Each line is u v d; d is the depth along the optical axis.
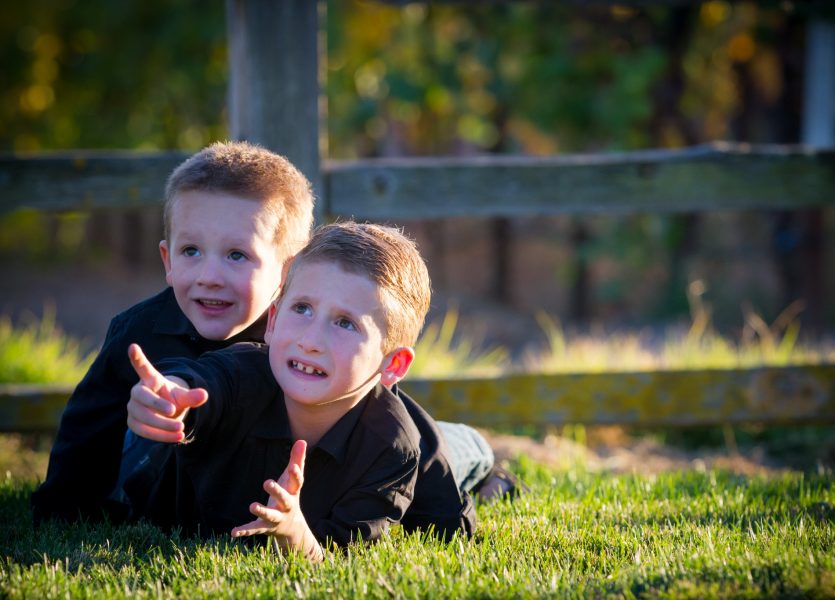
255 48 6.66
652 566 3.53
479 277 21.47
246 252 3.95
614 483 5.33
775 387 7.32
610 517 4.49
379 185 7.01
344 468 3.75
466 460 4.67
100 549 3.75
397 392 4.25
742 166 7.29
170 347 4.13
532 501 4.80
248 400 3.63
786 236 17.64
